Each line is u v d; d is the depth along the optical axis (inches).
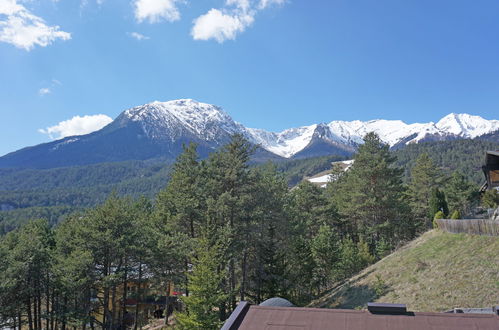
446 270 930.1
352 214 1990.7
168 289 1603.1
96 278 1306.6
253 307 477.4
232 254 1245.1
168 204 1473.9
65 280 1234.0
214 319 1042.7
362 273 1325.0
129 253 1360.7
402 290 967.6
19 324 1403.8
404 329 405.1
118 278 1274.6
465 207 1947.6
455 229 1100.5
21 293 1323.8
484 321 412.8
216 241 1187.9
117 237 1330.0
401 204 1780.3
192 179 1435.8
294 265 1552.7
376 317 431.8
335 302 1182.9
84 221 1392.7
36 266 1342.3
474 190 2215.8
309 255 1534.2
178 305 1834.4
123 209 1417.3
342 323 424.2
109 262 1344.7
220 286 1238.3
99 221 1318.9
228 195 1262.3
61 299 1577.3
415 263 1070.4
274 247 1381.6
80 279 1238.3
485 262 866.1
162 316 1857.8
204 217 1353.3
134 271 1429.6
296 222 1839.3
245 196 1321.4
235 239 1312.7
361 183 1815.9
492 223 927.0
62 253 1417.3
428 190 2190.0
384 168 1781.5
